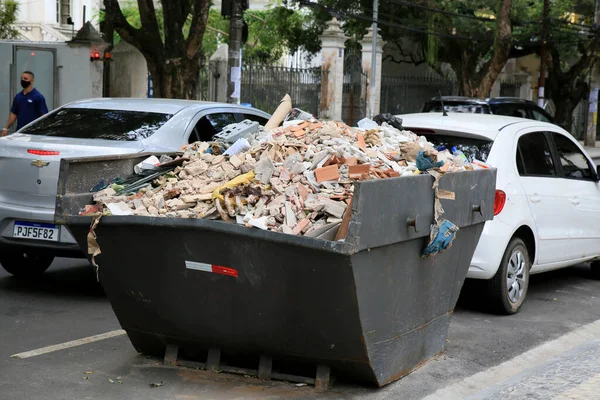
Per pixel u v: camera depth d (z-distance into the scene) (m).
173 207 5.29
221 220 5.13
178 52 18.11
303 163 5.45
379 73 29.75
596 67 36.56
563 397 5.34
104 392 5.47
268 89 25.30
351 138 5.98
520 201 8.08
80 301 8.11
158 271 5.31
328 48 26.86
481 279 7.96
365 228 4.74
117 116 8.59
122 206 5.39
